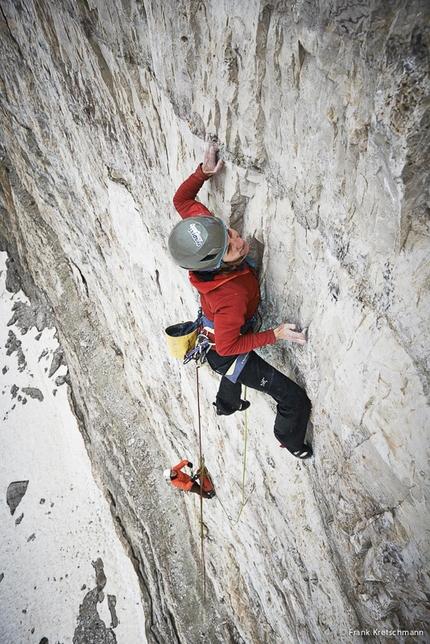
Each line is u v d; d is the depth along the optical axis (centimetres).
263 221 282
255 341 264
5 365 1212
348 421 256
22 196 1152
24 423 1105
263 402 371
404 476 223
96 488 966
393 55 147
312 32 175
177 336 295
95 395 999
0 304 1310
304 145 216
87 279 988
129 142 455
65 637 833
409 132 154
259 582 504
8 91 781
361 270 213
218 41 232
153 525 814
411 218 175
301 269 268
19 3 521
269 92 221
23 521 977
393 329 202
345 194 205
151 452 880
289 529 393
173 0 249
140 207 503
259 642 551
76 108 554
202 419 536
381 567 264
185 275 438
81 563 898
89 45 413
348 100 177
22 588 903
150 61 331
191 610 709
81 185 703
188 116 304
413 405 203
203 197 333
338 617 345
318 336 266
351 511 283
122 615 823
